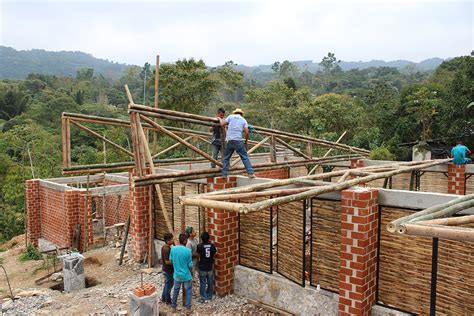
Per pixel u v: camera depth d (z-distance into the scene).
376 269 6.80
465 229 3.82
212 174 8.55
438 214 4.57
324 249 7.46
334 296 7.26
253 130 9.68
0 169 26.14
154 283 9.92
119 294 9.31
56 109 47.47
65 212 14.42
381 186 14.74
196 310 8.24
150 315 7.69
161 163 12.06
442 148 21.89
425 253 6.24
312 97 38.28
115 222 16.06
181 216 10.70
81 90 64.50
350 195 6.49
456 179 11.86
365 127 31.94
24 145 28.50
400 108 27.56
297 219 7.83
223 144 8.75
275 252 9.49
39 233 16.58
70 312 8.41
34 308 8.77
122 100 67.38
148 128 10.54
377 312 6.73
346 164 15.59
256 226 8.67
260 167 9.85
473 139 21.72
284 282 8.06
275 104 33.94
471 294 5.72
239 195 6.39
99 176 16.97
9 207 22.23
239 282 8.91
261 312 8.11
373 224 6.62
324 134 27.39
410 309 6.46
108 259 12.08
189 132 11.89
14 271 12.37
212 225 8.86
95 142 37.44
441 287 6.08
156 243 11.49
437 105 23.86
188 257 8.19
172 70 26.92
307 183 7.45
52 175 25.00
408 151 25.17
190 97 27.75
